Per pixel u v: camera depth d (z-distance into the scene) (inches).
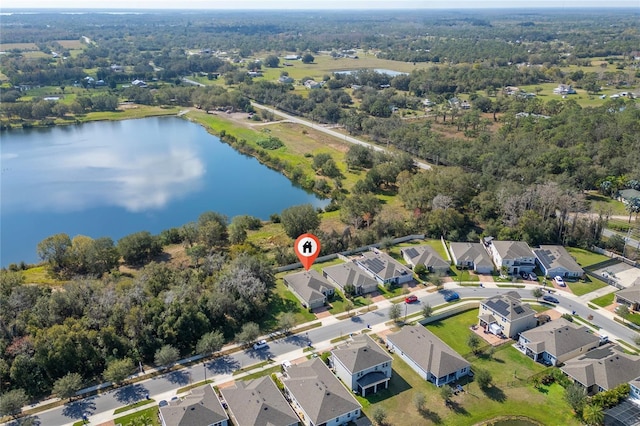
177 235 5866.1
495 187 6496.1
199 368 3558.1
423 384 3437.5
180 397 3240.7
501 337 3969.0
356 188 7244.1
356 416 3115.2
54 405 3196.4
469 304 4434.1
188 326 3759.8
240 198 7544.3
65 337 3403.1
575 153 7598.4
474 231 5772.6
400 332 3850.9
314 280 4554.6
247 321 4087.1
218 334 3767.2
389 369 3449.8
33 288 4131.4
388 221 5880.9
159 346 3644.2
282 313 4266.7
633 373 3395.7
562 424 3093.0
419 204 6348.4
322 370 3371.1
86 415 3107.8
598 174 7135.8
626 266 5137.8
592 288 4712.1
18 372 3282.5
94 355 3499.0
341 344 3831.2
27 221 6599.4
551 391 3371.1
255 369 3550.7
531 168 7229.3
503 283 4820.4
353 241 5561.0
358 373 3312.0
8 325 3614.7
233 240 5620.1
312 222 5880.9
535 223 5595.5
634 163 7214.6
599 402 3134.8
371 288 4640.8
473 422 3102.9
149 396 3275.1
